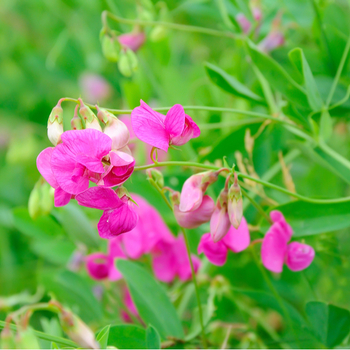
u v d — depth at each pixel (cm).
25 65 60
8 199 56
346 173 37
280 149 40
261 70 36
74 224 38
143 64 43
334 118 39
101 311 39
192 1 44
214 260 34
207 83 44
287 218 35
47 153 32
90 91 55
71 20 57
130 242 38
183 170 41
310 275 39
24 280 48
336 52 38
